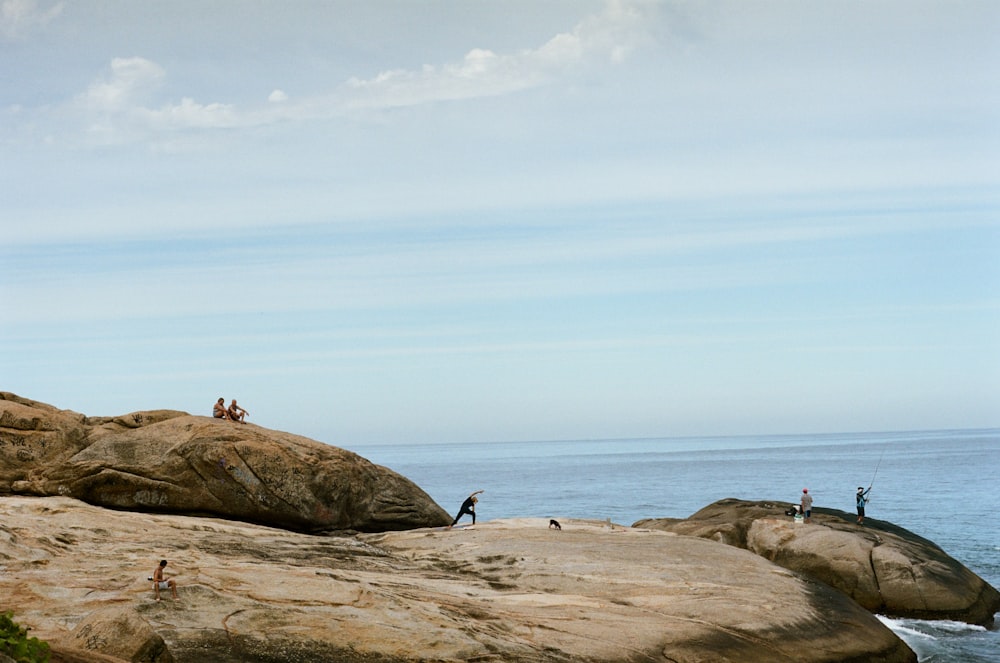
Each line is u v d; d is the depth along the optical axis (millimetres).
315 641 19688
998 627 33406
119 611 17281
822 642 26047
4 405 37750
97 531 28906
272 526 37531
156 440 37375
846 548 35406
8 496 35000
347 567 28469
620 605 26297
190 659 18219
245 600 21234
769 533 37312
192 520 33156
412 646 19984
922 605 33969
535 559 30641
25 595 20953
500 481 159375
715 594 27812
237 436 37688
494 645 20703
